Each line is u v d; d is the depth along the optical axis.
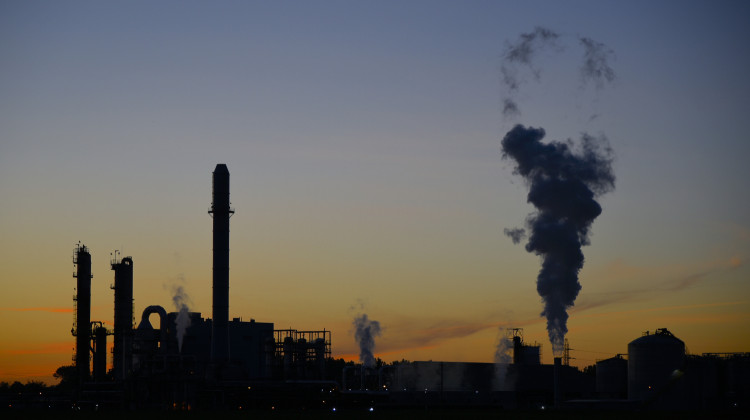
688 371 179.88
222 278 187.25
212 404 176.12
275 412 161.75
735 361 187.25
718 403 179.88
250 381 178.25
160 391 178.12
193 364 180.88
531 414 153.88
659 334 186.88
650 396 178.62
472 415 150.00
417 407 182.00
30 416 153.00
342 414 153.00
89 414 159.50
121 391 180.38
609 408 178.50
